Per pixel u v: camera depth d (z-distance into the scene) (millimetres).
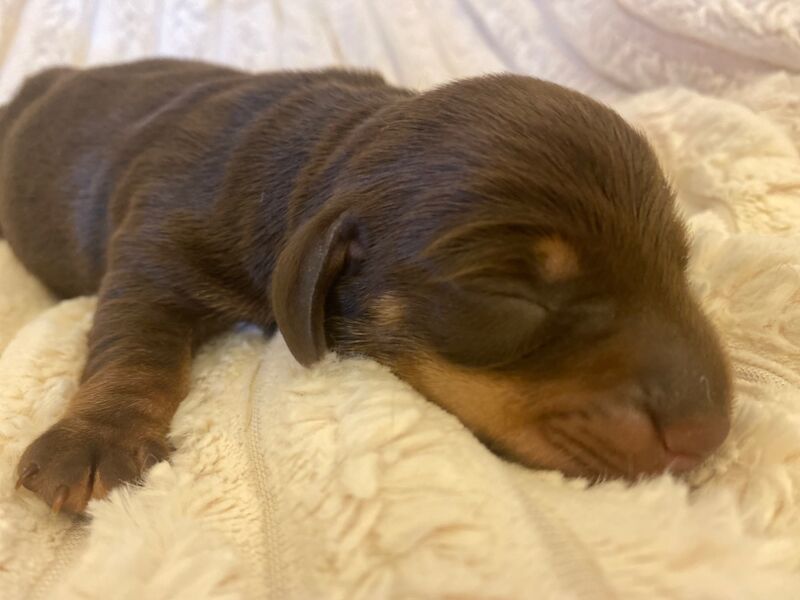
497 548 62
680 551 63
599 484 77
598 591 59
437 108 88
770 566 64
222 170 112
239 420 86
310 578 64
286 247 89
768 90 154
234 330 112
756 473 77
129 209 117
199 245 109
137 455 84
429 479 68
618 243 79
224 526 73
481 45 207
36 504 81
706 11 164
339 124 103
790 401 83
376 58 209
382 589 59
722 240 106
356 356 89
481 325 80
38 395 98
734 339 94
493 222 78
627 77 183
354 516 66
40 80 166
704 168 134
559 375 79
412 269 82
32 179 142
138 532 70
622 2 178
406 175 84
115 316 105
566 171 80
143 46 215
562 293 79
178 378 98
